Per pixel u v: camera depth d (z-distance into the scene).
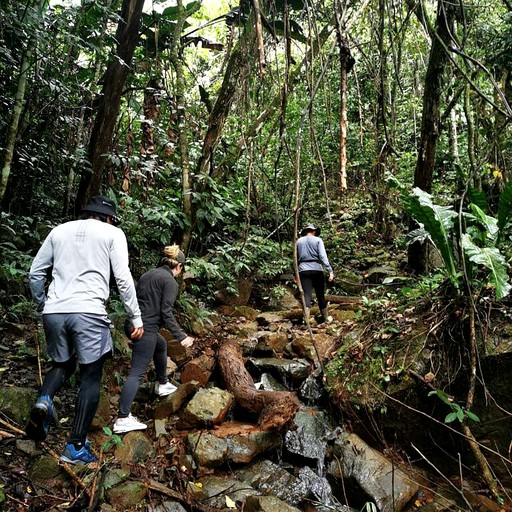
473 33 6.20
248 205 3.10
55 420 3.21
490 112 6.81
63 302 2.79
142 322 3.43
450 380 3.72
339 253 8.62
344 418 4.11
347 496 3.46
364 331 4.55
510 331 3.67
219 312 6.49
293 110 7.01
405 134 9.34
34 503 2.64
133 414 3.80
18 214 5.87
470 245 3.57
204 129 7.25
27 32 4.24
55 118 5.62
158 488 2.98
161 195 6.28
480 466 3.40
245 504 3.01
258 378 4.71
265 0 2.73
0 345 4.05
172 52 6.04
